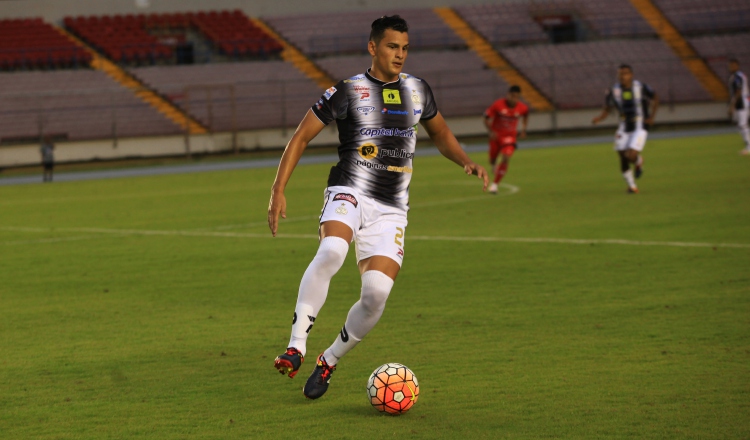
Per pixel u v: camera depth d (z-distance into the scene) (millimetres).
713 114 152750
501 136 64750
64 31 143125
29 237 50969
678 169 77312
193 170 109125
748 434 16203
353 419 17625
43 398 19656
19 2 142375
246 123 135125
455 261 37250
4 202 76000
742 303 27469
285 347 23969
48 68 136250
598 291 30172
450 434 16578
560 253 38250
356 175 18500
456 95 146250
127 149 126438
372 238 18375
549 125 146875
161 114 130500
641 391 18984
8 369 22281
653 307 27406
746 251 36719
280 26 154375
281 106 138125
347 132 18703
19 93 127562
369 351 23078
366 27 157125
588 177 75125
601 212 51375
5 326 27703
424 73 146625
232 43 147250
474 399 18750
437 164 100500
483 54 156250
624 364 21156
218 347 24109
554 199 59219
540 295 29891
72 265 40125
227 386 20266
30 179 106438
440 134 19672
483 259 37500
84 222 57844
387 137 18578
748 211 48938
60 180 102125
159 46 142250
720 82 155875
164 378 21062
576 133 147875
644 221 46844
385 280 17812
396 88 18812
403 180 18812
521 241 41969
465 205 58219
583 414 17562
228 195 73500
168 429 17281
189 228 52344
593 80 153000
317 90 141625
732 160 84312
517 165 92688
